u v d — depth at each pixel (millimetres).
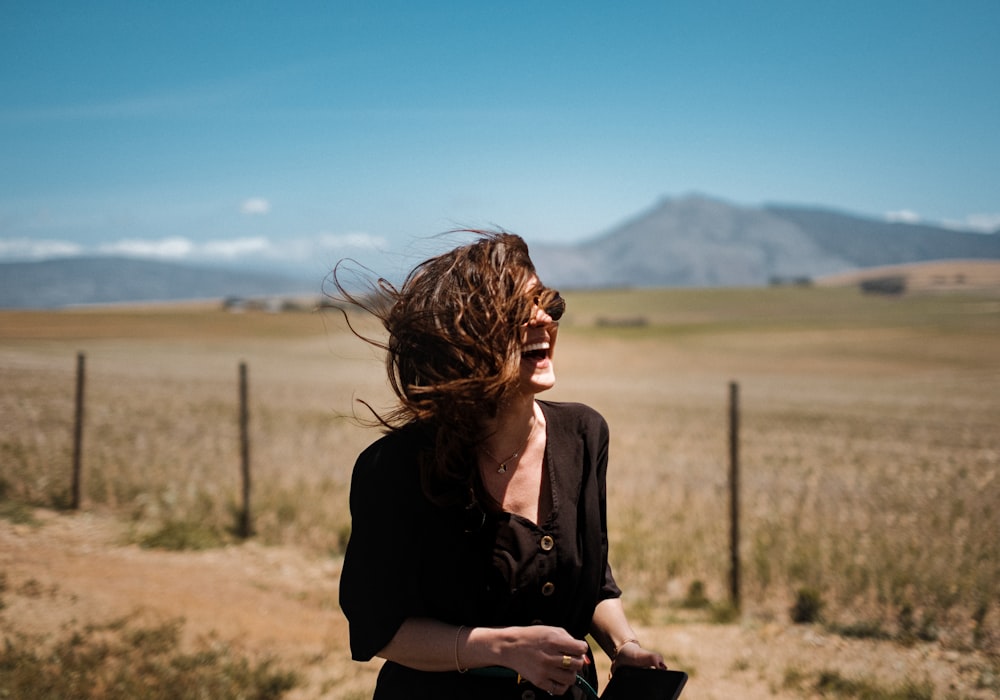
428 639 1752
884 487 14656
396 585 1786
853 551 9141
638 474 16109
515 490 1873
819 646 6859
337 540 10078
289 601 7996
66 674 5504
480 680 1820
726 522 11281
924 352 94625
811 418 32406
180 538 9703
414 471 1802
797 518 11273
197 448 16125
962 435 25859
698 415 33562
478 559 1806
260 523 10664
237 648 6504
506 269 1800
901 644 6879
